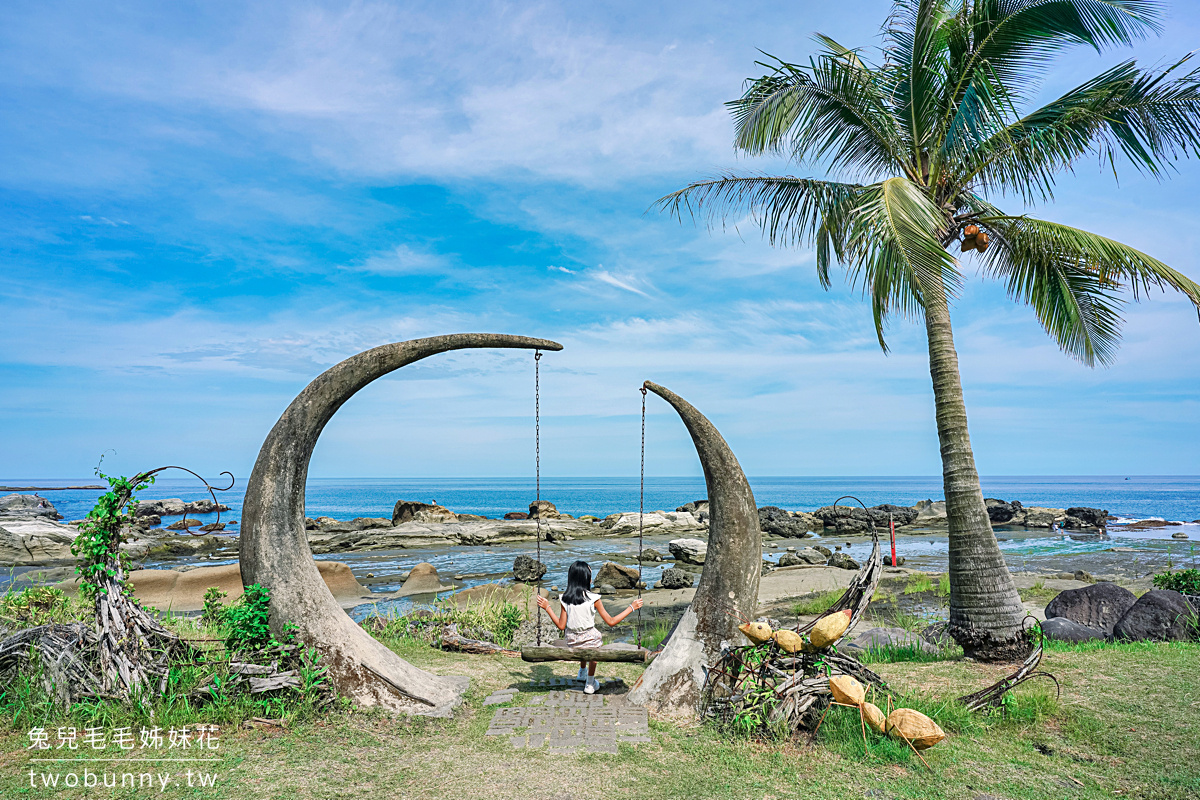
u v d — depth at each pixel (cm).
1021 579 1817
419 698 588
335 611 603
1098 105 902
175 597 1380
